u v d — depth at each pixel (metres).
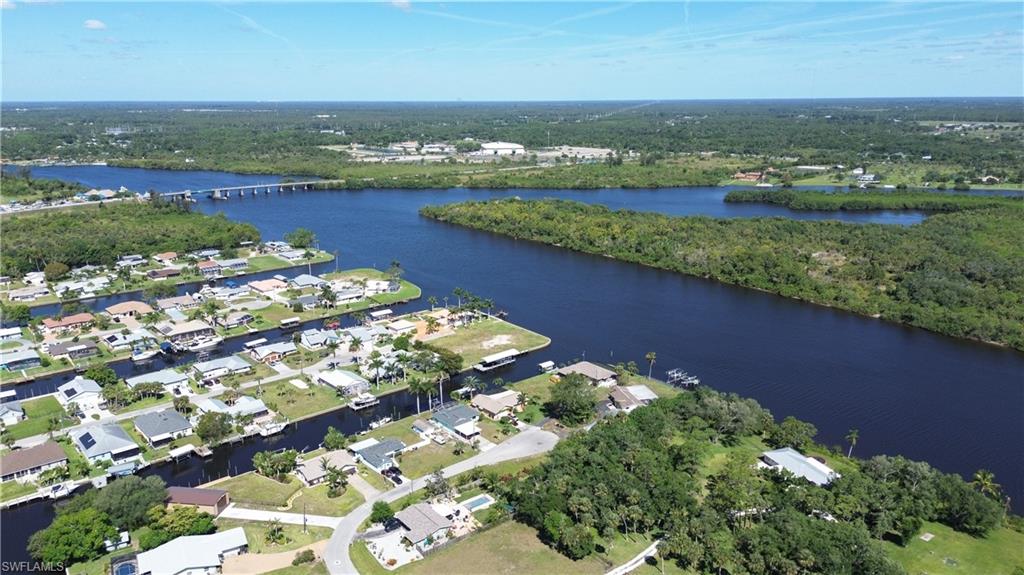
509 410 178.00
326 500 138.88
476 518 132.88
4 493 140.12
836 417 182.50
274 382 195.75
